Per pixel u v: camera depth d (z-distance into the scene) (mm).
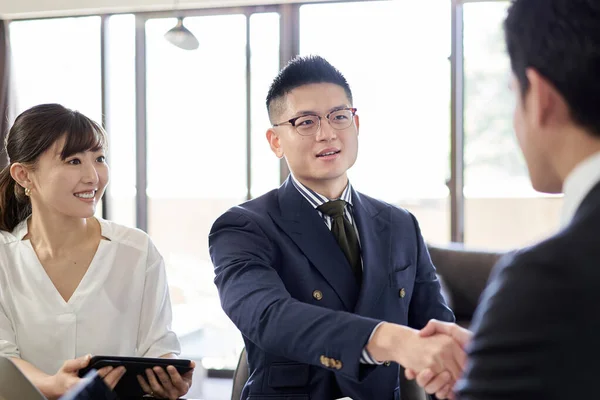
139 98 5188
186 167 5164
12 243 1723
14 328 1698
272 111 1392
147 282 1772
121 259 1743
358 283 1342
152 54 5164
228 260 1271
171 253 5355
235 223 1328
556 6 594
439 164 4668
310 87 1327
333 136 1321
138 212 5238
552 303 491
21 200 1737
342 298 1304
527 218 5086
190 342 4703
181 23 4039
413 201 4750
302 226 1332
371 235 1368
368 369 1025
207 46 5031
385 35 4695
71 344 1669
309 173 1338
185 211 5293
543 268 509
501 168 4680
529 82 618
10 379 868
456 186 4629
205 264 5305
